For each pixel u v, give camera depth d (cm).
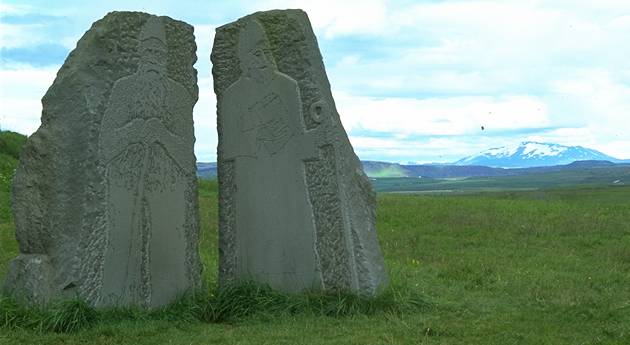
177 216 959
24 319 819
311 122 976
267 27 997
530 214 2155
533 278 1221
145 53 911
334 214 969
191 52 984
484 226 1891
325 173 973
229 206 1021
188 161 978
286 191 988
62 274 844
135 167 902
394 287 1003
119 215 883
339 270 965
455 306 989
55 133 852
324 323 884
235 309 927
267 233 996
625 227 1886
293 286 983
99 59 867
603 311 953
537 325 898
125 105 888
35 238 854
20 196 860
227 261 1020
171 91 950
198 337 827
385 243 1655
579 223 1938
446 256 1489
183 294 958
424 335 843
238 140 1012
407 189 18825
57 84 861
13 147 2666
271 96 992
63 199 848
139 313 881
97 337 800
